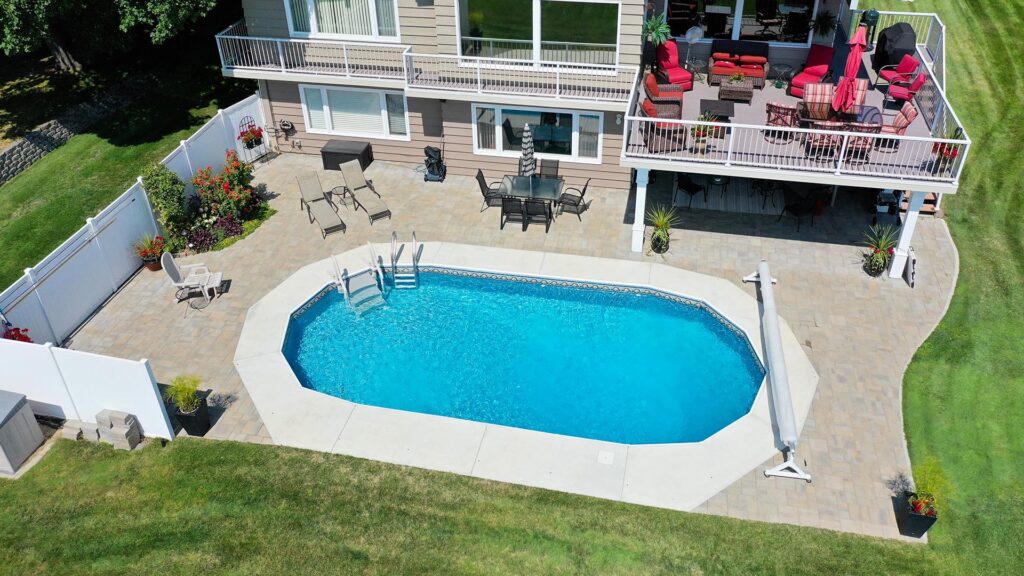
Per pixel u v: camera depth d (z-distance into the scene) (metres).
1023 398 16.27
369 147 24.83
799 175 18.30
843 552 13.34
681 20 23.50
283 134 25.36
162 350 17.77
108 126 25.67
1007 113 25.69
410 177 24.30
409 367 17.59
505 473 14.83
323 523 13.91
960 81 27.33
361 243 21.28
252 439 15.59
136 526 13.94
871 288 19.27
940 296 19.00
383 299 19.58
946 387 16.53
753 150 19.08
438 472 14.88
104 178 23.39
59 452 15.43
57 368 15.21
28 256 20.41
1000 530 13.71
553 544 13.52
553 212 22.31
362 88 23.80
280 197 23.38
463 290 19.91
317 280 19.94
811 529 13.73
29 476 14.94
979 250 20.48
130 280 20.11
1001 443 15.31
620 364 17.58
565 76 21.47
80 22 23.08
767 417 15.84
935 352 17.39
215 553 13.45
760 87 21.48
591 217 22.14
